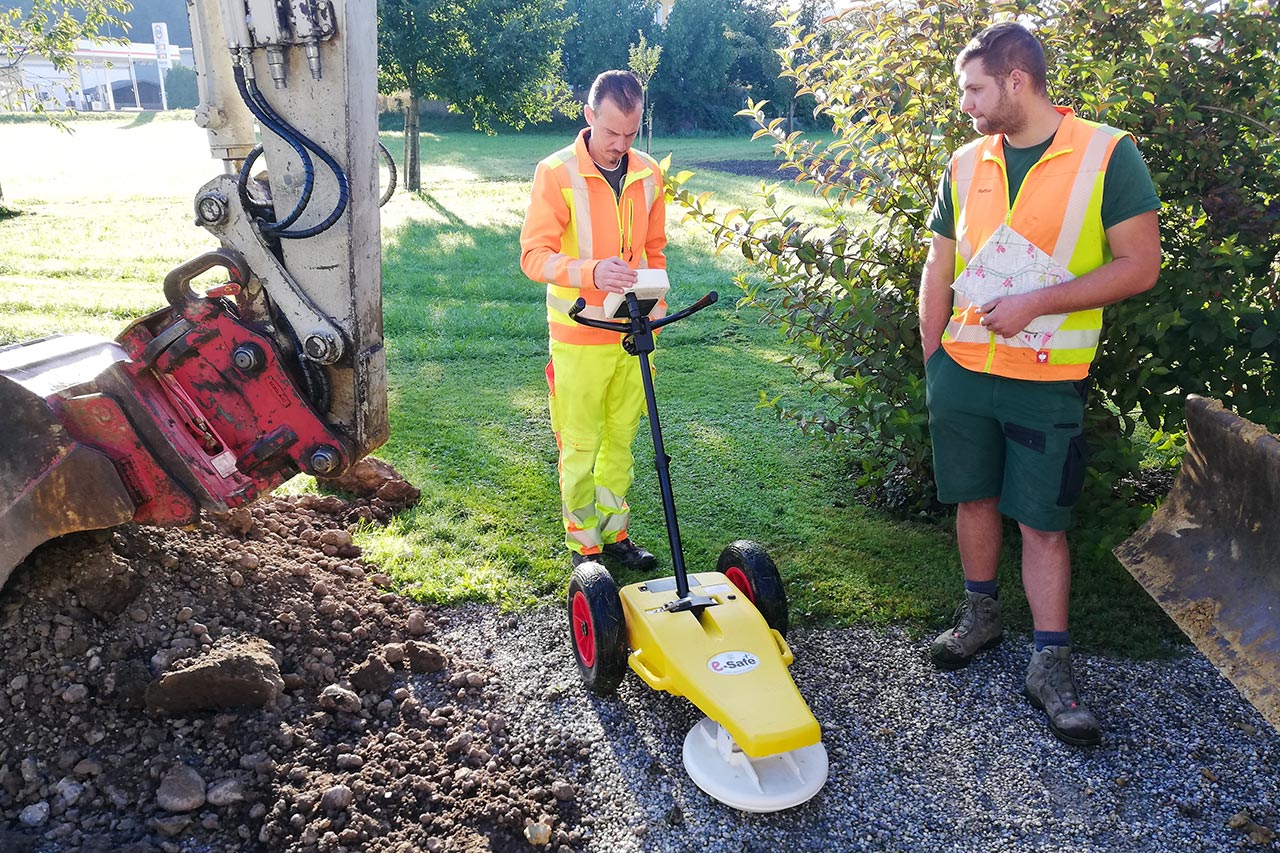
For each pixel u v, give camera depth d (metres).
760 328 8.15
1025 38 2.71
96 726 2.65
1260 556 2.69
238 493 2.91
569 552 4.10
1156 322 3.51
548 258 3.36
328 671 3.05
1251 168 3.57
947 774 2.81
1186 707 3.11
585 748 2.88
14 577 2.79
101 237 11.73
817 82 4.34
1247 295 3.81
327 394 2.98
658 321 3.10
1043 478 2.96
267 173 2.76
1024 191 2.83
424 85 19.48
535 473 4.95
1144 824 2.60
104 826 2.45
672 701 3.12
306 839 2.43
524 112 21.31
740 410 6.11
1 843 2.35
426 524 4.30
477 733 2.93
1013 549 4.18
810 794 2.61
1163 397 3.84
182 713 2.73
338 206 2.69
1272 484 2.62
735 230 4.29
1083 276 2.75
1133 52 3.66
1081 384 2.95
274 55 2.58
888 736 2.98
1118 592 3.80
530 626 3.56
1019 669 3.33
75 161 23.05
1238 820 2.58
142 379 2.89
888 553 4.18
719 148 35.72
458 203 17.28
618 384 3.73
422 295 9.32
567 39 50.56
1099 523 3.87
